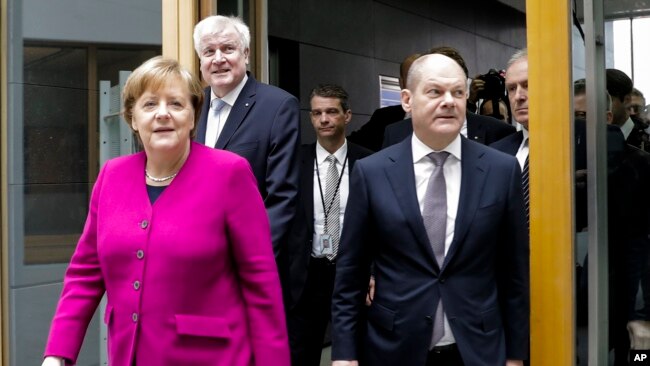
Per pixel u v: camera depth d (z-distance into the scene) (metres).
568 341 2.50
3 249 4.03
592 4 2.48
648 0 2.42
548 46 2.55
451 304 2.23
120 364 2.02
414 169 2.32
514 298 2.29
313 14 6.13
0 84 4.04
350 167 3.97
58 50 3.89
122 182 2.08
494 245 2.28
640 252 2.43
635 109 2.44
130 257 2.01
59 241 3.89
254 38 3.91
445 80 2.24
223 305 2.03
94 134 3.80
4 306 4.02
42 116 3.94
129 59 3.72
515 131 3.21
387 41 7.04
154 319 1.98
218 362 2.00
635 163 2.43
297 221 3.83
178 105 2.03
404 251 2.28
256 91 2.92
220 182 2.03
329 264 3.87
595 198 2.47
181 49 3.60
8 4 4.02
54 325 2.12
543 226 2.55
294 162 2.84
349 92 6.52
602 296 2.47
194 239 1.98
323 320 3.90
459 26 8.20
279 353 2.05
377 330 2.33
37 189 3.95
